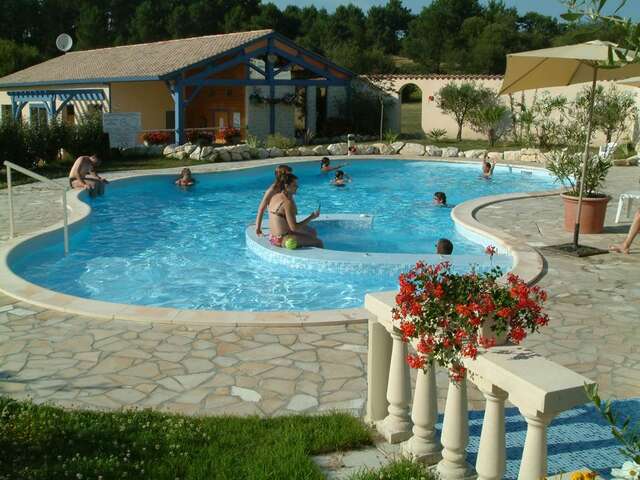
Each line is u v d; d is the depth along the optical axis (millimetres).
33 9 71625
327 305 8727
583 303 7500
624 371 5602
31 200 14750
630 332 6570
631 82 7840
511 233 11547
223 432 4332
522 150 23438
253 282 9695
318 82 29578
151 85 30109
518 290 3529
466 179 21047
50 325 6641
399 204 16906
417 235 13109
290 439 4199
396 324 4008
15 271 9836
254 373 5496
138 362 5719
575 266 9188
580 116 25453
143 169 20219
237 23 69188
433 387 3939
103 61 31641
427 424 3961
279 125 30047
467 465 3768
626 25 2529
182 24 70250
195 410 4816
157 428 4371
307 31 72250
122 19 77250
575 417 4629
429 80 30516
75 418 4477
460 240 12414
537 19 70188
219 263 10695
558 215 13242
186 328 6547
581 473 2494
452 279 3678
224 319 6688
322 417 4582
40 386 5223
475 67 57250
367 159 23672
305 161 22594
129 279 9859
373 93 31516
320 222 12859
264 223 12680
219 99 30688
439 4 70312
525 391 3029
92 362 5715
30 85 30938
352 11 80625
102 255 11227
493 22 65750
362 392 5133
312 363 5715
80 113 31094
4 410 4414
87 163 16672
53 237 11328
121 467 3787
